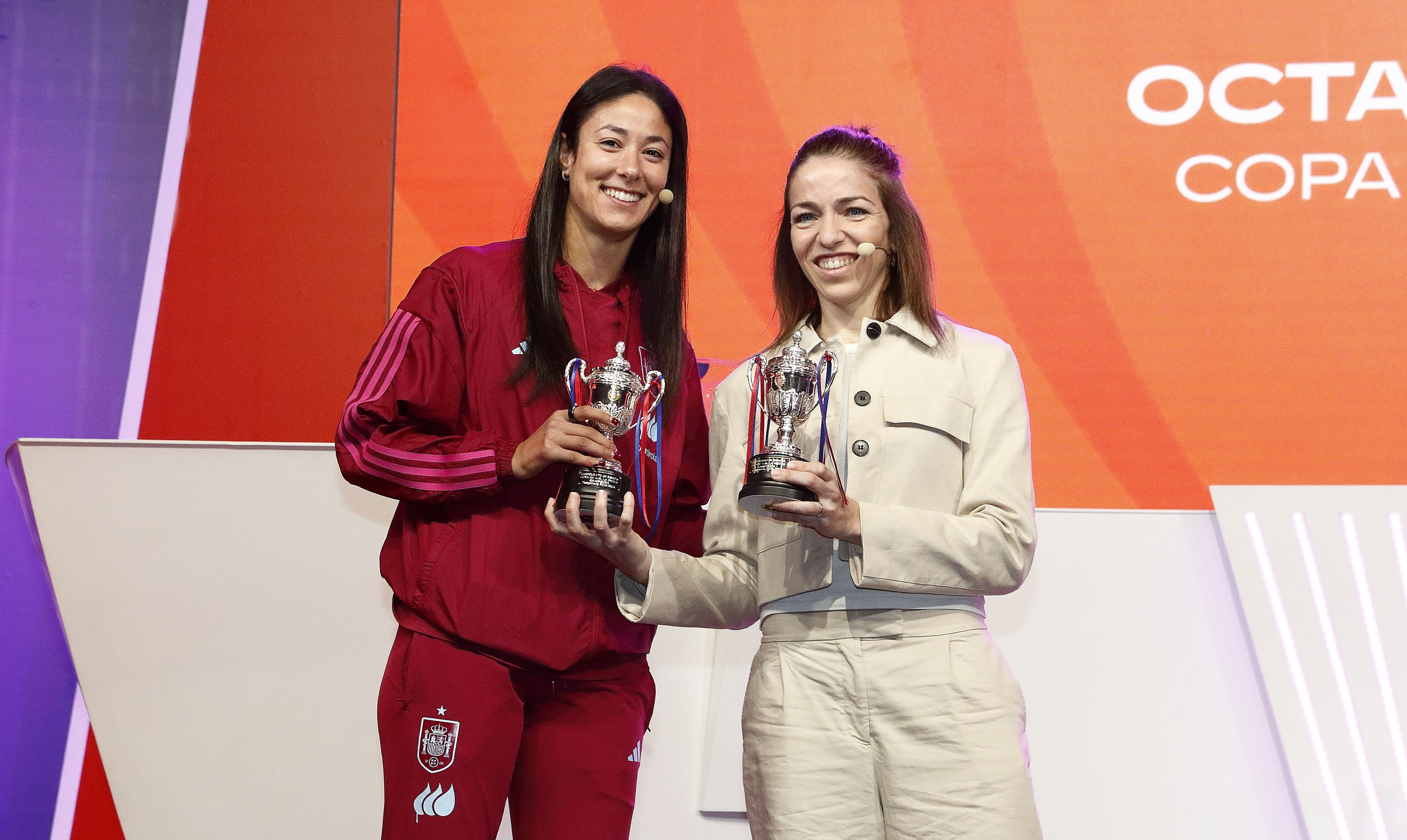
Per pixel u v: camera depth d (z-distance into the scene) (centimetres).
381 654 630
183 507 631
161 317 889
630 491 459
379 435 467
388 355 482
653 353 520
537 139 891
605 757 478
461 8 906
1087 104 855
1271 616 652
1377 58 838
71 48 920
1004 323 839
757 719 478
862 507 452
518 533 473
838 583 471
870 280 515
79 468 629
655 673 654
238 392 880
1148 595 665
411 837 442
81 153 907
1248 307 821
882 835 466
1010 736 452
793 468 434
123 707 621
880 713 457
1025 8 870
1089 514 673
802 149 526
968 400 492
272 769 623
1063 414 823
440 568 463
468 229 886
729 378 543
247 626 628
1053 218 845
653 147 505
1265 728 649
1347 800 633
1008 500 473
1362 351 807
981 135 860
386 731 459
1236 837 641
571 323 503
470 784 448
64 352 880
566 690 482
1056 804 646
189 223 901
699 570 494
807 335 524
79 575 624
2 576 835
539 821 474
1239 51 849
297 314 888
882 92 872
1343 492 663
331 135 906
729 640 654
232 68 916
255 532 632
